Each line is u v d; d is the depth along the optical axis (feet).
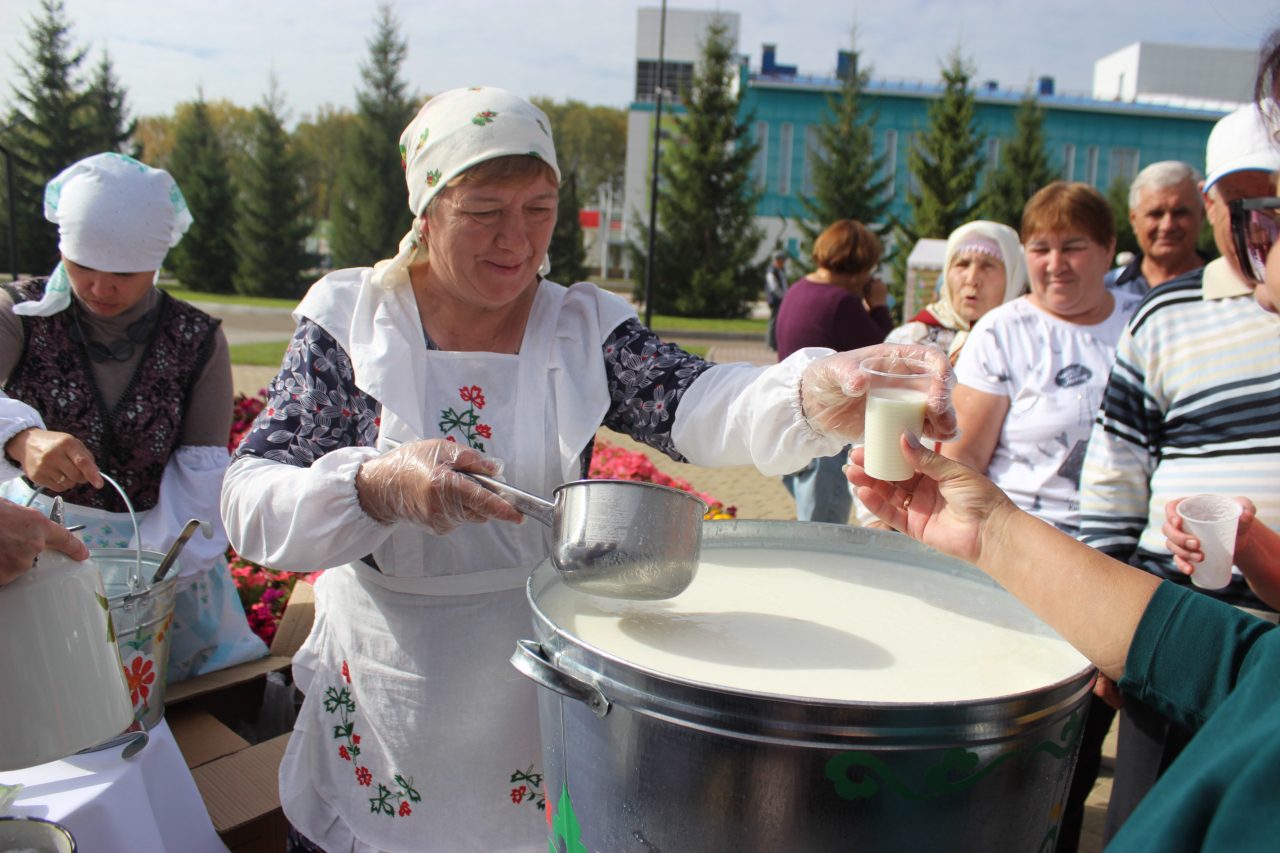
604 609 4.90
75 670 4.21
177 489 8.40
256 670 8.53
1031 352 8.74
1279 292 3.75
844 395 4.83
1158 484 7.08
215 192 99.86
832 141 90.43
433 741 5.32
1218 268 7.02
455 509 4.43
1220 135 7.55
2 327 7.69
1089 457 7.59
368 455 4.80
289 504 4.67
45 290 8.08
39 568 4.17
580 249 95.86
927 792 3.30
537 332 5.63
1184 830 2.71
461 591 5.30
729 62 92.99
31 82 96.48
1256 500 6.52
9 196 46.91
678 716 3.37
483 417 5.45
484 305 5.30
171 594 6.45
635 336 5.79
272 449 5.19
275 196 98.84
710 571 5.54
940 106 88.58
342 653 5.57
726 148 93.86
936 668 4.28
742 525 5.94
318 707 5.71
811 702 3.18
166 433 8.27
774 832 3.34
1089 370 8.54
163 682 6.42
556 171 5.22
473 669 5.32
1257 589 5.90
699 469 25.82
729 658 4.30
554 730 4.03
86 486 7.93
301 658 5.93
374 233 101.60
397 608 5.32
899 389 4.31
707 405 5.43
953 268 12.12
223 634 8.59
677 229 93.15
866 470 4.32
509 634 5.37
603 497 4.39
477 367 5.47
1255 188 7.20
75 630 4.23
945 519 4.19
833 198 90.33
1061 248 8.59
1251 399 6.59
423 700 5.30
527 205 5.07
